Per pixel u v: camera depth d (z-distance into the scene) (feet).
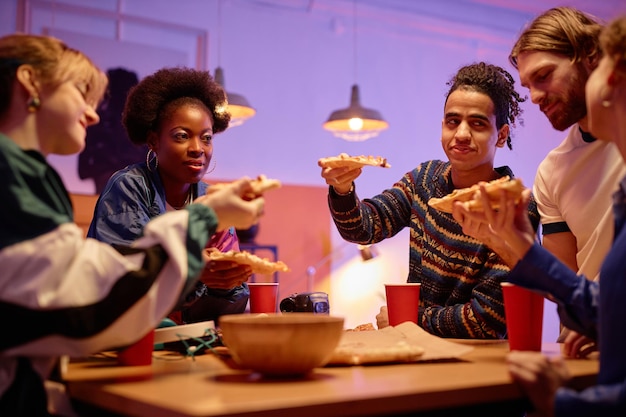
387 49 16.25
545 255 3.67
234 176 14.28
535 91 5.02
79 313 2.87
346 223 5.46
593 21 4.97
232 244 5.80
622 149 3.25
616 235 3.36
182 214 3.17
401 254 15.84
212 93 5.98
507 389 2.95
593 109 3.32
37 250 2.86
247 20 14.69
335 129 13.26
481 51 17.35
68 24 12.87
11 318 2.85
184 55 14.01
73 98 3.35
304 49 15.30
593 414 2.72
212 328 4.07
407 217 5.91
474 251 5.18
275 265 4.24
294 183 14.90
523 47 5.03
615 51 3.11
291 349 2.91
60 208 3.08
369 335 4.25
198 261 3.10
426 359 3.55
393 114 16.15
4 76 3.18
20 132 3.23
